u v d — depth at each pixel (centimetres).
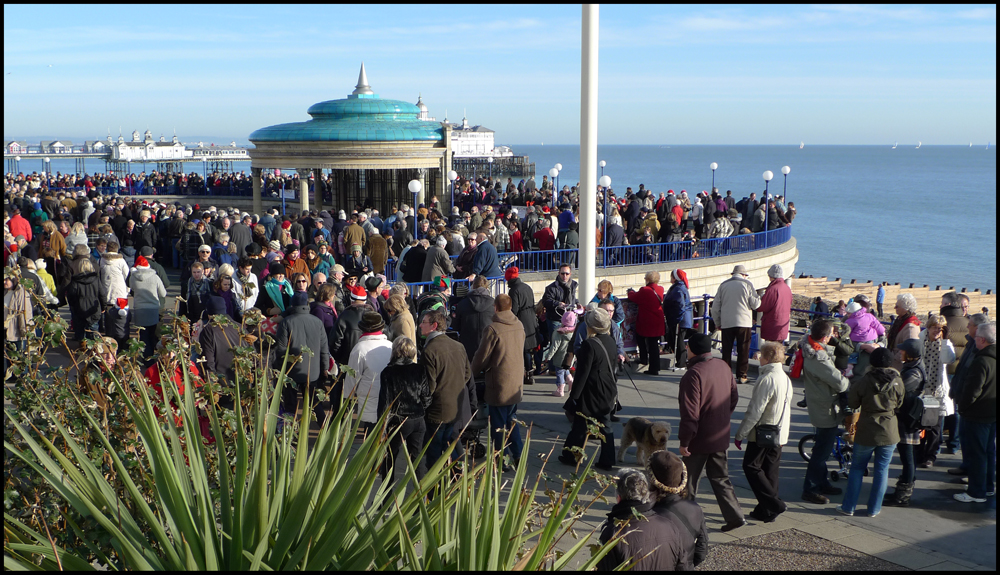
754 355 1329
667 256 2198
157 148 10781
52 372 529
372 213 2216
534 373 1203
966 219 12238
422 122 3381
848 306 1006
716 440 653
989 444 722
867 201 15600
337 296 1074
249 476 476
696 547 484
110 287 1200
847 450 815
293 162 3209
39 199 2852
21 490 456
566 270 1168
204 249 1193
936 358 825
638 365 1233
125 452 470
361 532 369
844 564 601
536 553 387
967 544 639
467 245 1491
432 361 699
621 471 477
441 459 429
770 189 18400
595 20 1050
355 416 737
